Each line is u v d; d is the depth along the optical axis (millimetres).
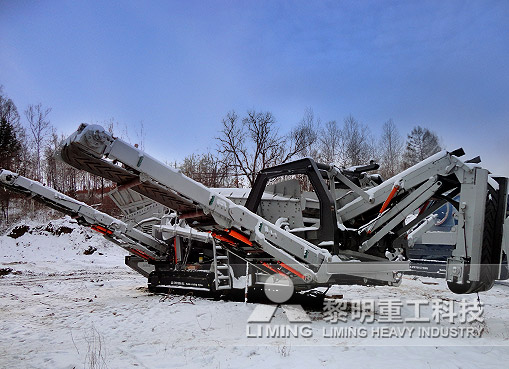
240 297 8766
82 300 9453
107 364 4625
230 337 5879
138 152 5930
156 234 11273
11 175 8867
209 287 8984
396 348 5238
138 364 4629
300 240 7301
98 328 6574
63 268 18500
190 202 6703
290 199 8477
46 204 9531
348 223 8016
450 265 6535
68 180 38781
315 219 8562
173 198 6789
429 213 7660
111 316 7469
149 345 5469
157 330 6379
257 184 8461
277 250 6961
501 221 6477
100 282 13094
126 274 16281
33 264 19297
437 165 6930
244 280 8930
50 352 5176
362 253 7684
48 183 39875
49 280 13875
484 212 6410
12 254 21641
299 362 4652
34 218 32625
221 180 24609
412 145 36250
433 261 13414
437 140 35906
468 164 6621
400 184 7199
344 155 33281
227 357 4871
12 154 37469
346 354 4969
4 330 6516
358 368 4398
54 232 23719
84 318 7328
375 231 7637
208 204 6508
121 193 13102
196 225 7449
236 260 9117
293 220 8383
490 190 6531
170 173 6184
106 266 19531
